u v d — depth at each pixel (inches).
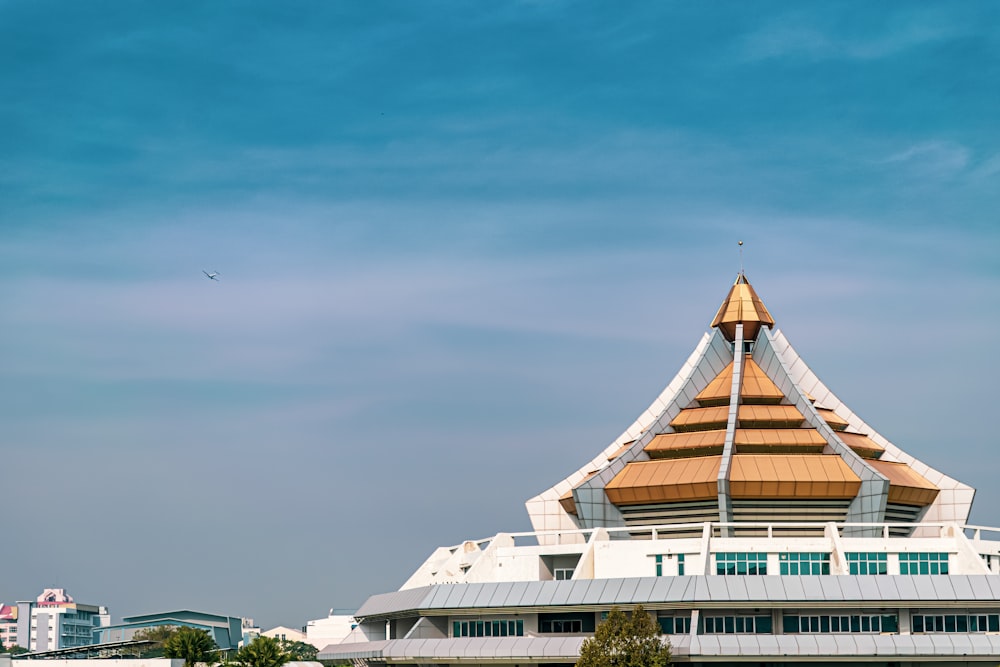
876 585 3764.8
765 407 4746.6
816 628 3814.0
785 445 4520.2
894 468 4667.8
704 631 3833.7
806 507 4414.4
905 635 3676.2
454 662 3983.8
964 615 3777.1
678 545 4116.6
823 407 5007.4
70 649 6811.0
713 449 4581.7
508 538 4439.0
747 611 3828.7
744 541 4089.6
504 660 3882.9
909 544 4079.7
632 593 3853.3
